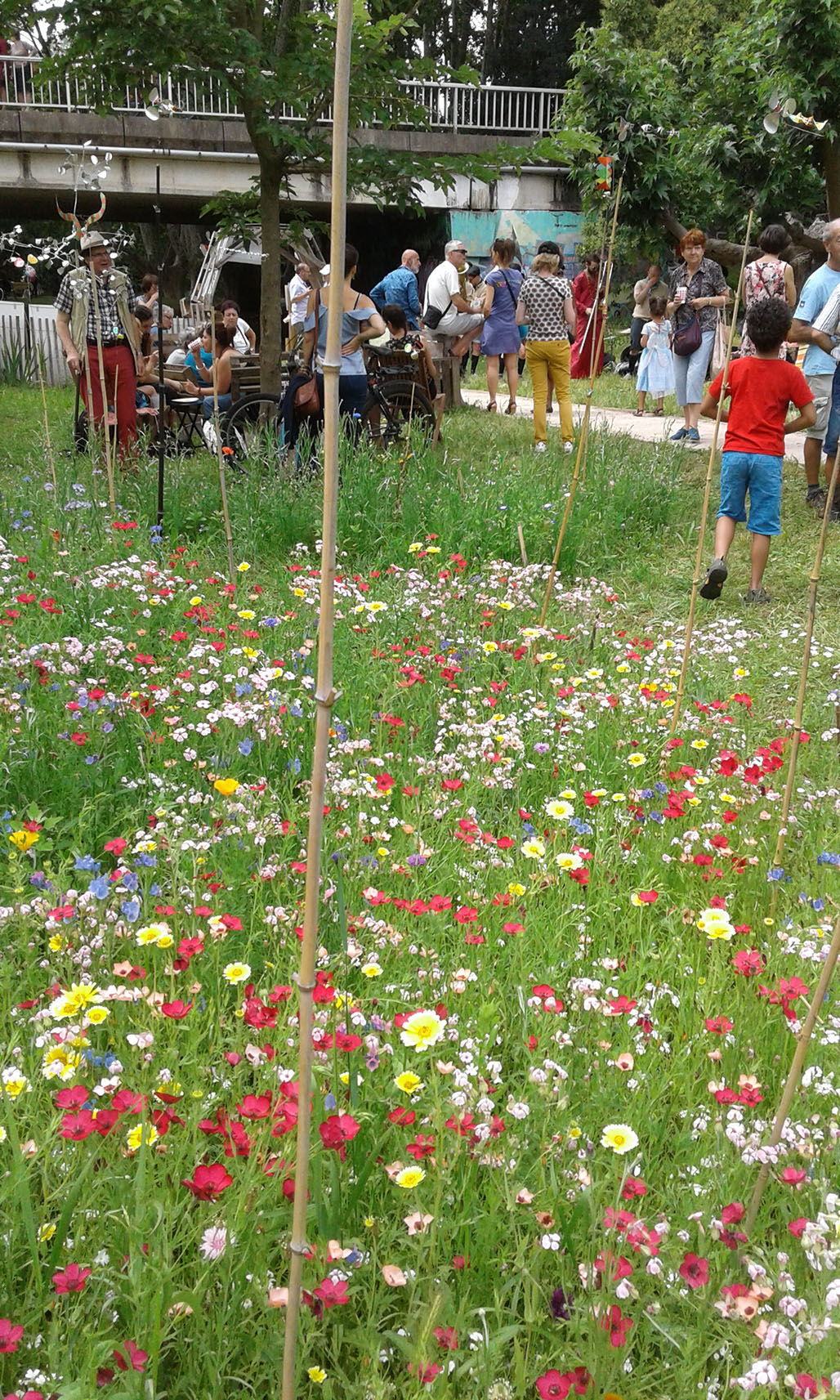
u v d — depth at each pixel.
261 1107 2.03
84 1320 1.83
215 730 4.22
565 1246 2.02
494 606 6.44
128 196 25.19
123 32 7.95
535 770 4.43
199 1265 1.93
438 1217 1.95
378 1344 1.80
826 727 5.38
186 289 36.34
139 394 10.89
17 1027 2.47
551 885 3.47
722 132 12.94
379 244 31.62
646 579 7.70
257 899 3.11
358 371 9.37
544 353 11.02
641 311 16.06
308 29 9.18
